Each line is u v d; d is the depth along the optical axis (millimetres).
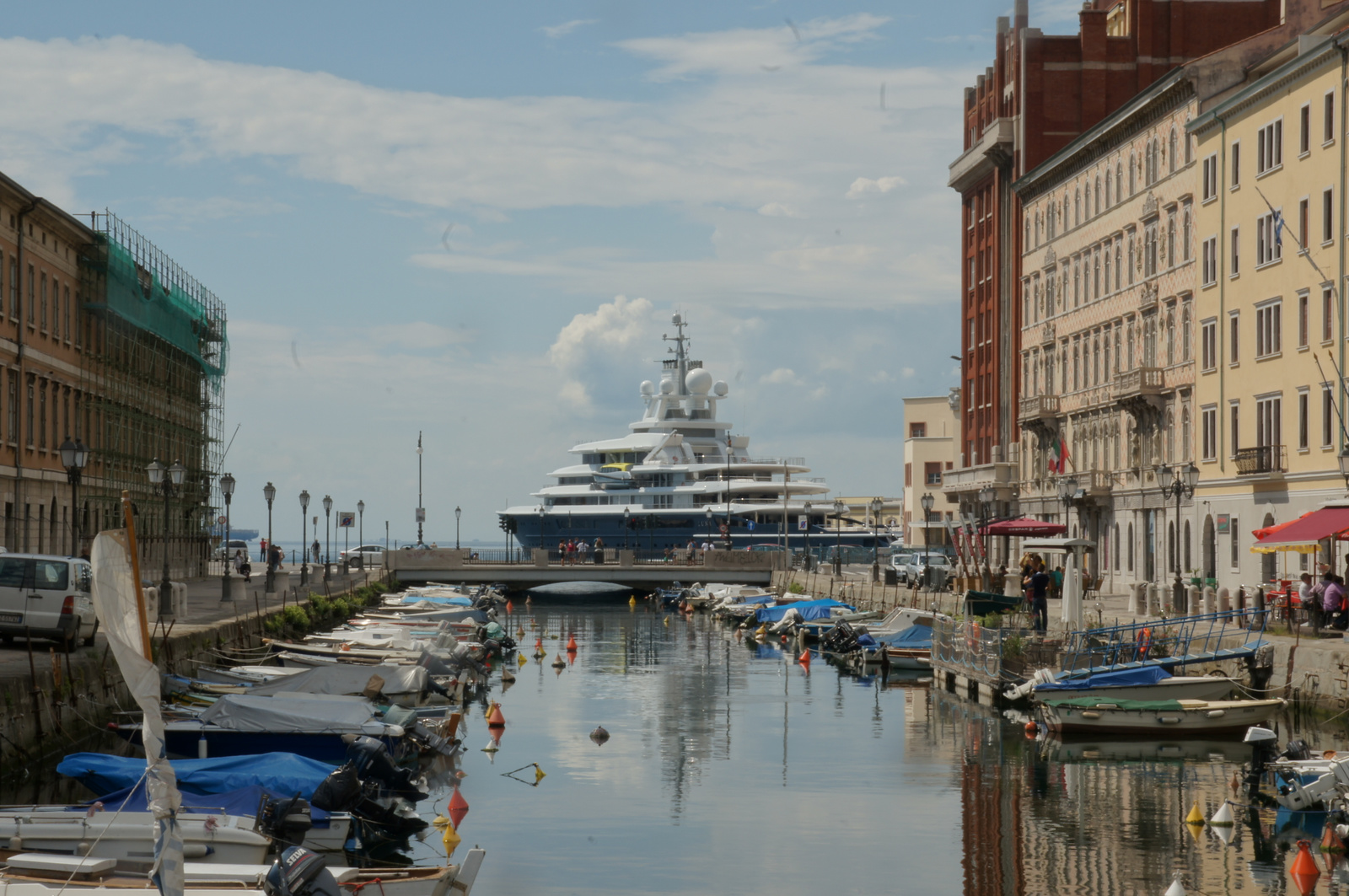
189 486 79312
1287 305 54312
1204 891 20969
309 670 34688
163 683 32594
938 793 28453
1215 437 60406
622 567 99250
